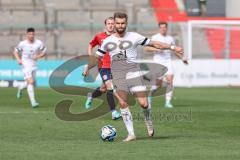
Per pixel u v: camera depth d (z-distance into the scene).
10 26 120.06
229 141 36.19
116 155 30.59
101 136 36.38
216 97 78.69
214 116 52.47
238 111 57.53
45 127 43.94
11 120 48.91
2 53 115.06
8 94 83.12
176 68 102.94
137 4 132.62
